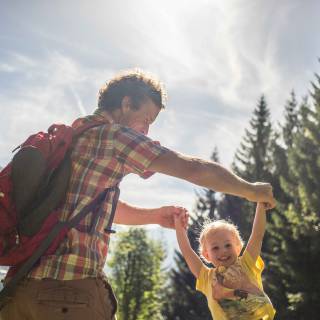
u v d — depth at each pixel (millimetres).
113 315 2457
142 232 49844
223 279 3209
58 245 2312
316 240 26531
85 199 2410
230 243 3275
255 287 3145
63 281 2275
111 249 49062
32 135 2533
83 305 2281
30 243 2291
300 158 31203
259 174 50156
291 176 35125
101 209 2439
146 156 2447
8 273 2414
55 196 2350
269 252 34719
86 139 2521
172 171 2445
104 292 2402
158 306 51906
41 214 2311
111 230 2471
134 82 2676
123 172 2525
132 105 2654
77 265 2291
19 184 2330
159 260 50469
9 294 2293
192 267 3359
